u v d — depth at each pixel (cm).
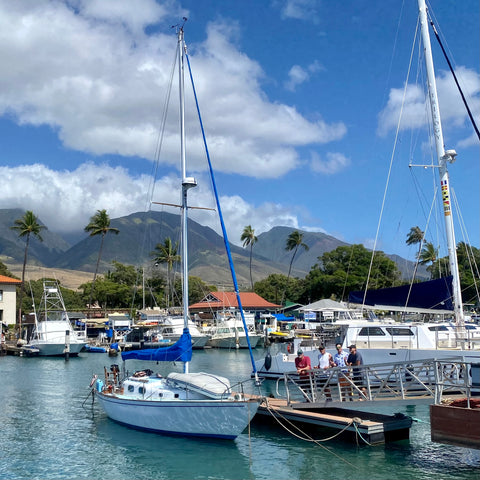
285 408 2005
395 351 2292
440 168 2448
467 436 1395
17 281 7588
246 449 1758
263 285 11394
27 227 7388
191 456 1700
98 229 8875
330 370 1917
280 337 6706
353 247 9594
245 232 10788
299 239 10669
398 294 2350
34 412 2398
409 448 1738
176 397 1930
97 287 10638
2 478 1528
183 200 2234
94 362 4634
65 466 1627
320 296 9375
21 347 5200
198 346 5969
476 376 1788
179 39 2391
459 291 2292
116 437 1923
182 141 2308
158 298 10425
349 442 1803
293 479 1495
